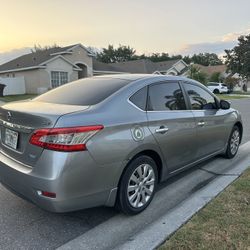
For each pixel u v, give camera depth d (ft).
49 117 10.17
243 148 22.57
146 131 12.14
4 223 11.71
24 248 10.18
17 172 10.80
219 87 144.36
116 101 11.81
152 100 13.08
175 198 13.91
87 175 10.34
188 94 15.34
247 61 181.68
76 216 12.26
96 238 10.75
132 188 12.03
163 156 13.19
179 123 13.89
